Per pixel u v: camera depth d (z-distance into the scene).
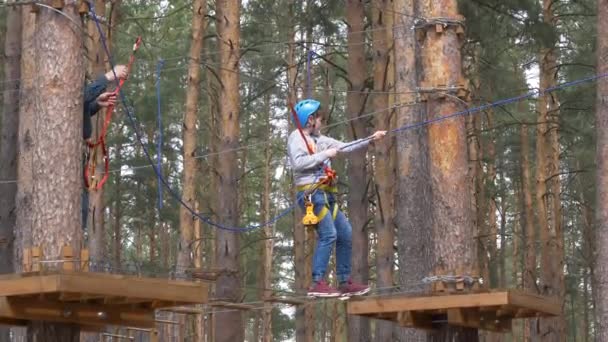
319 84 34.09
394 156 20.69
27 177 14.56
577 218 41.09
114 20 21.83
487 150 30.70
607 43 15.79
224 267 19.38
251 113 36.88
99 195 19.72
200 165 33.88
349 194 20.56
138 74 31.17
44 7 8.54
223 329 19.00
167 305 8.03
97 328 8.65
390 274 19.25
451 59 9.84
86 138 8.81
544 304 9.23
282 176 39.94
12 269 17.55
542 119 26.88
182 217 21.59
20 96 14.95
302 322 27.98
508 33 22.06
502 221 38.38
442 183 9.66
